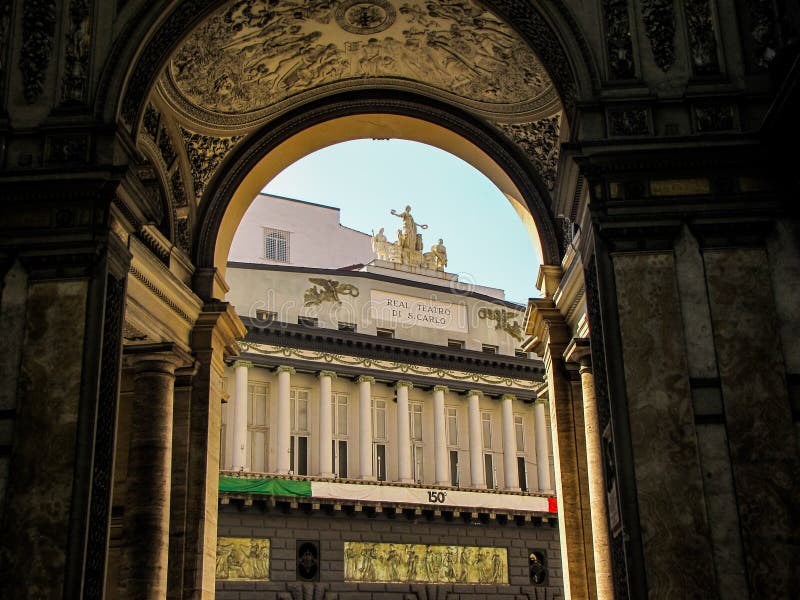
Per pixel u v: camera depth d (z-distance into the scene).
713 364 14.38
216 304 22.28
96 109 16.09
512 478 55.78
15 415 14.84
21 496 14.45
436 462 53.84
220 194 23.28
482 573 52.88
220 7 17.61
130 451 20.20
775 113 14.59
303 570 48.12
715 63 15.73
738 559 13.45
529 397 58.19
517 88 22.59
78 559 14.15
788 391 14.18
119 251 16.30
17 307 15.33
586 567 21.23
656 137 15.27
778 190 15.05
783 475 13.80
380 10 21.03
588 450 20.94
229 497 47.12
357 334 53.44
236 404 49.66
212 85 21.77
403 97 23.86
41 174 15.65
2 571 14.13
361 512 50.56
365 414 52.97
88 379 14.97
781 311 14.59
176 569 20.48
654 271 14.81
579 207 16.48
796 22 15.09
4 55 16.53
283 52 21.92
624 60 15.81
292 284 53.88
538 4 16.23
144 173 20.59
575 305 21.88
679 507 13.72
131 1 16.64
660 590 13.37
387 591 49.94
